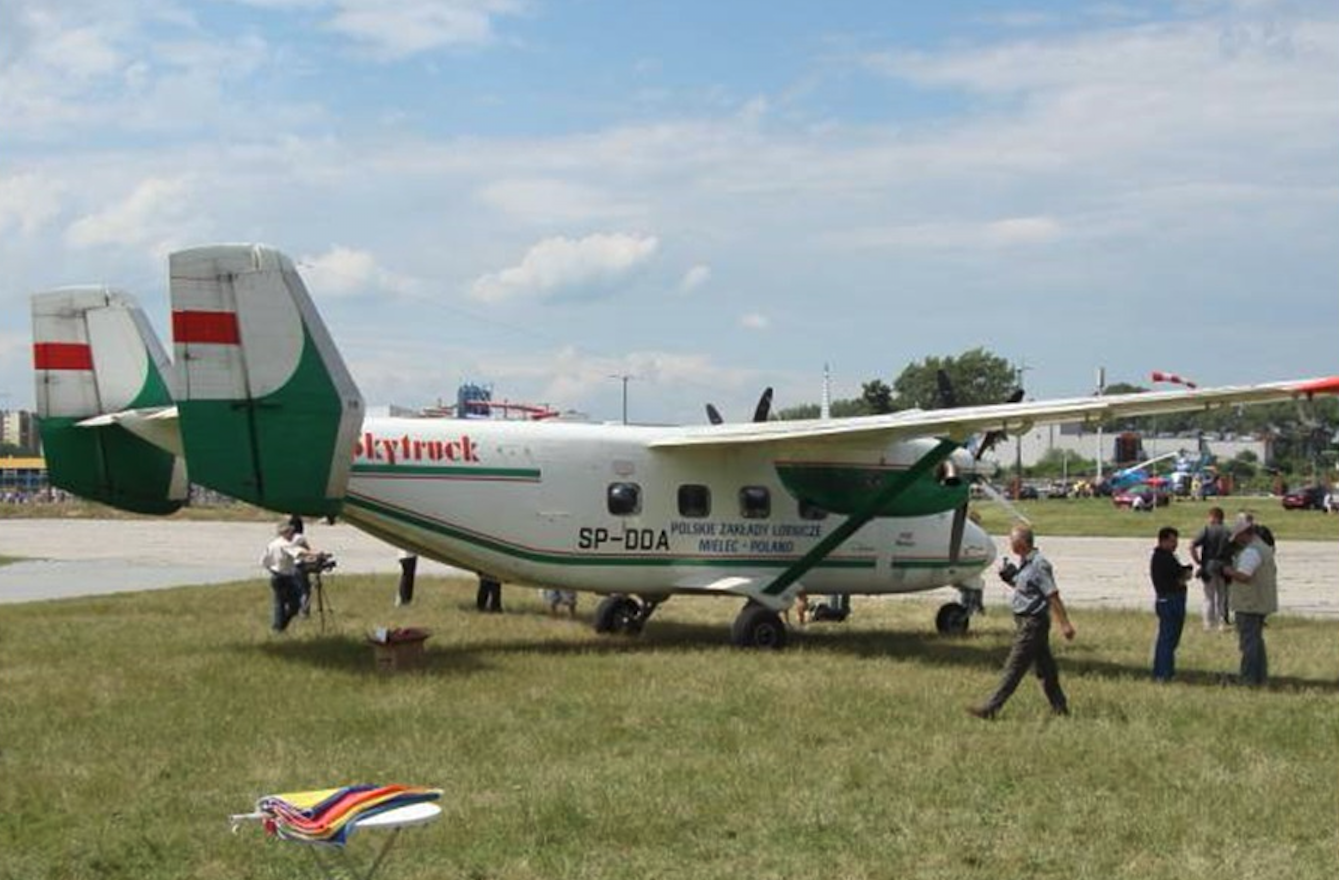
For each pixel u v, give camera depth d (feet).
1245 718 43.96
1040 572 43.80
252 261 52.13
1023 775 36.06
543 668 54.29
